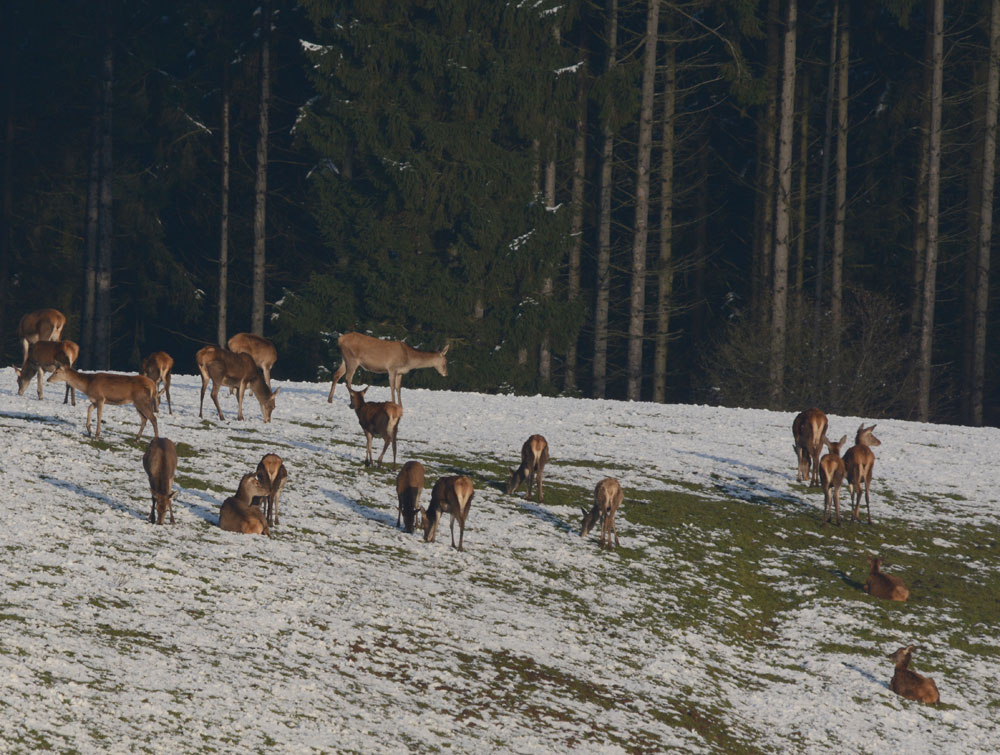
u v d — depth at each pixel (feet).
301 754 32.32
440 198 152.46
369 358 93.61
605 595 54.39
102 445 65.21
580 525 64.64
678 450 86.89
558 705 40.70
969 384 164.66
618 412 103.65
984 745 46.29
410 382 152.46
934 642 56.18
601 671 45.06
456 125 152.97
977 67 170.19
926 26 164.25
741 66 157.79
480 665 42.34
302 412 88.53
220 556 47.85
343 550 52.54
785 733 44.19
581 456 81.92
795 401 148.77
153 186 165.68
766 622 56.39
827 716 46.44
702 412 107.24
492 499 67.31
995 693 51.72
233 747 31.81
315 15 153.89
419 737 35.32
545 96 156.46
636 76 157.99
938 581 64.03
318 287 152.97
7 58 167.73
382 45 152.25
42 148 168.86
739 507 72.23
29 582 40.32
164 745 30.96
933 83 151.74
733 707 45.52
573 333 158.10
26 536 45.37
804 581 61.77
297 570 47.98
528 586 53.31
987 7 167.84
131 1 168.25
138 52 167.43
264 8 161.79
